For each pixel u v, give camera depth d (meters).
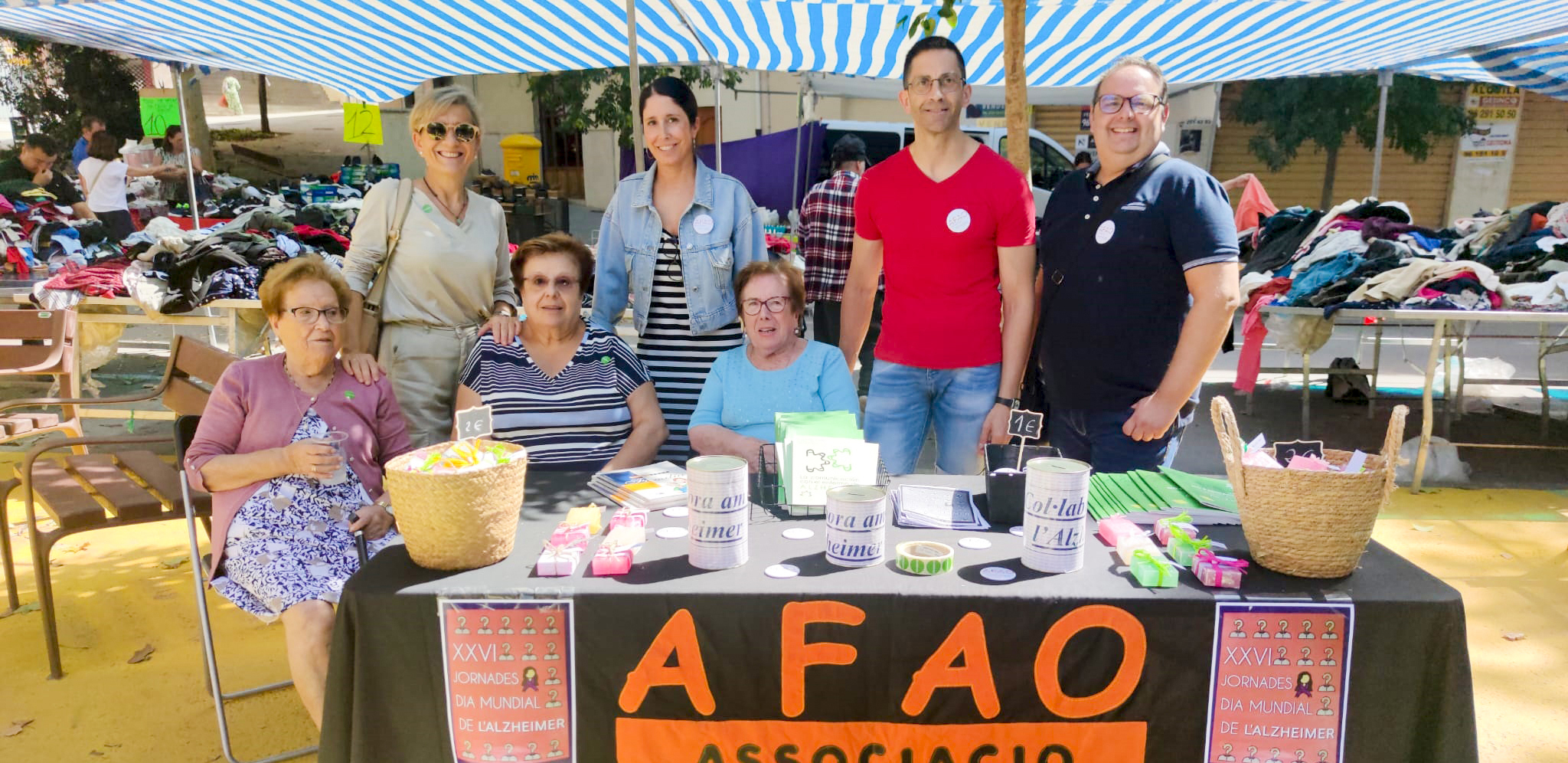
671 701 1.78
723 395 2.89
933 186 2.94
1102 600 1.71
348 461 2.59
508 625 1.75
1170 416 2.62
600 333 2.88
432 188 3.24
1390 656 1.70
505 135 15.49
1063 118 14.78
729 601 1.73
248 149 14.73
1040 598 1.71
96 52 14.13
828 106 13.90
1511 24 5.39
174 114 6.82
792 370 2.85
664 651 1.76
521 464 1.92
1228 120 14.05
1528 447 5.54
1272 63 7.08
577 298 2.78
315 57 6.54
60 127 14.02
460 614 1.75
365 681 1.79
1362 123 12.61
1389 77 7.29
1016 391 3.02
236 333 5.60
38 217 8.00
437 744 1.81
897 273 3.07
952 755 1.79
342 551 2.48
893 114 14.01
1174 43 6.12
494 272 3.35
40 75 13.91
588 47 6.29
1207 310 2.55
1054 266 2.91
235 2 4.70
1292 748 1.74
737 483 1.84
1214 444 5.88
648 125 3.10
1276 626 1.70
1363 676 1.71
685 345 3.30
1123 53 6.55
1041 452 2.13
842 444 2.19
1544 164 13.57
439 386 3.30
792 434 2.20
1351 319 5.46
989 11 5.34
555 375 2.81
